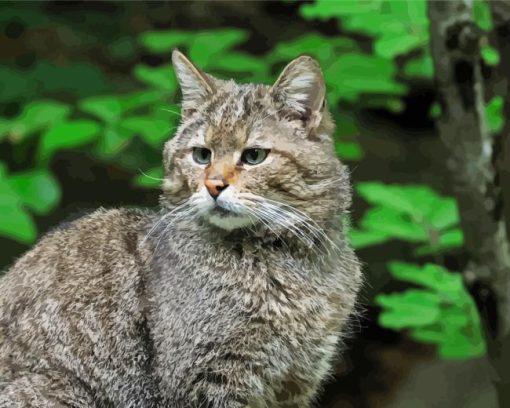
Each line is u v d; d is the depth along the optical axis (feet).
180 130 21.12
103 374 20.51
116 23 41.24
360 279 21.68
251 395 20.26
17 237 28.68
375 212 27.63
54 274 21.03
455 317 26.02
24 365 20.66
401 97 37.88
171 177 20.89
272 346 20.16
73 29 41.11
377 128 39.93
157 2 41.06
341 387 37.91
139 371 20.38
